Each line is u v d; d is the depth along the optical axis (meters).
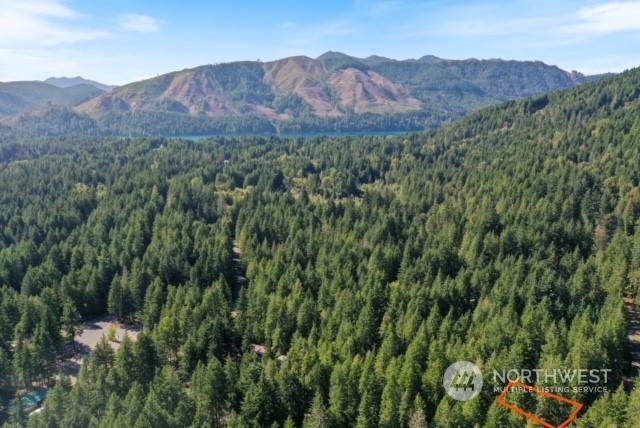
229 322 99.94
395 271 125.25
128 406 71.56
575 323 87.94
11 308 109.00
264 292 108.38
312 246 137.00
